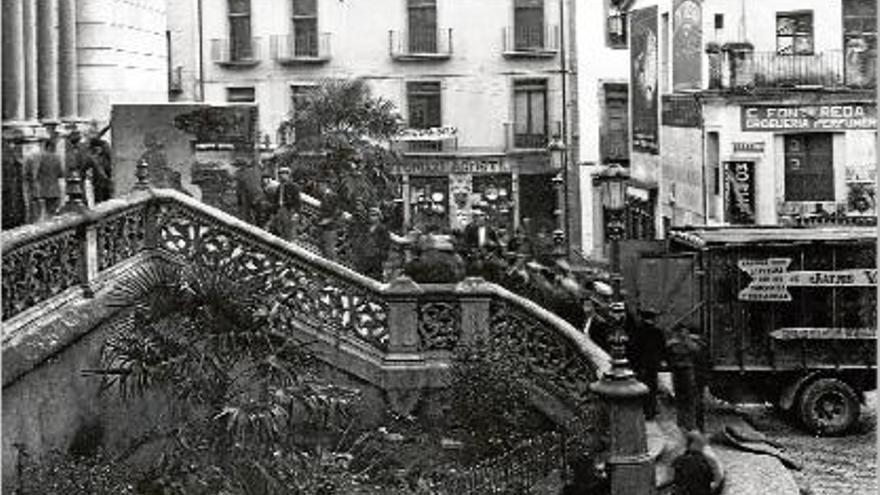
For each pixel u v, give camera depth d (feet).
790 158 118.83
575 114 166.20
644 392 41.42
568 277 67.77
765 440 57.98
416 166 168.35
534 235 119.65
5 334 39.75
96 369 44.96
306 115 111.75
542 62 166.91
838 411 65.00
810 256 65.31
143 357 39.91
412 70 169.78
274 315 41.27
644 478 41.24
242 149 70.49
